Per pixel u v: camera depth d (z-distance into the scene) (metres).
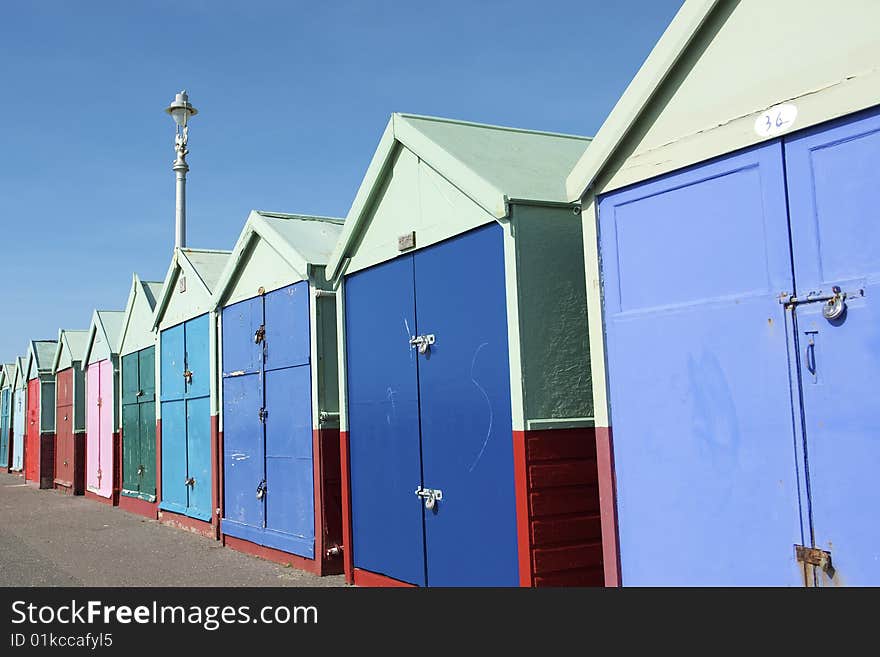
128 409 16.84
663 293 4.98
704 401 4.71
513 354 5.98
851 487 4.00
